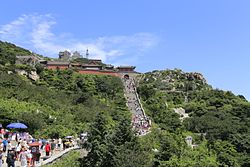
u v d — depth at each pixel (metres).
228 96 167.38
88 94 130.38
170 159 62.72
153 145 71.38
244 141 100.62
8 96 91.12
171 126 120.69
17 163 34.16
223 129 111.00
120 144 42.75
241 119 132.50
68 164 40.38
